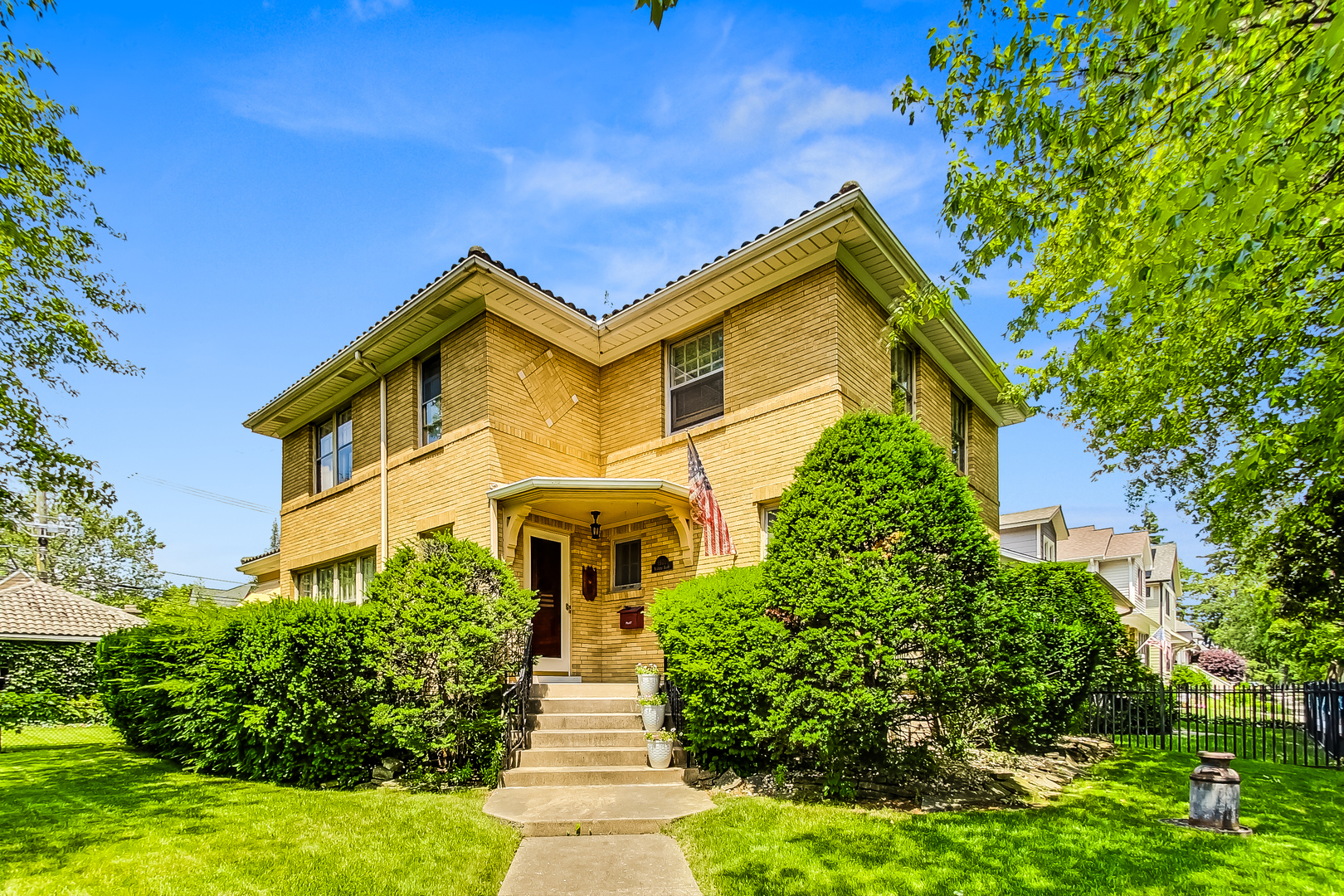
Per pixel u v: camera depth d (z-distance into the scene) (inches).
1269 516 453.7
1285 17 153.9
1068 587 515.5
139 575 1739.7
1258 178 158.9
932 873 191.0
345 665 327.0
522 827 239.3
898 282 424.2
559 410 474.9
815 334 388.2
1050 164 224.1
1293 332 299.0
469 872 196.5
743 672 280.2
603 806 260.5
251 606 386.0
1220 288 190.7
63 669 764.6
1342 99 152.1
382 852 210.8
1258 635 1179.3
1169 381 334.6
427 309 448.8
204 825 241.6
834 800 267.4
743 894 178.2
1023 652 301.6
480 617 320.2
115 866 199.2
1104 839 224.5
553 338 473.7
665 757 310.0
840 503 280.1
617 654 458.9
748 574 317.1
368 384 548.7
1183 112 184.5
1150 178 232.5
